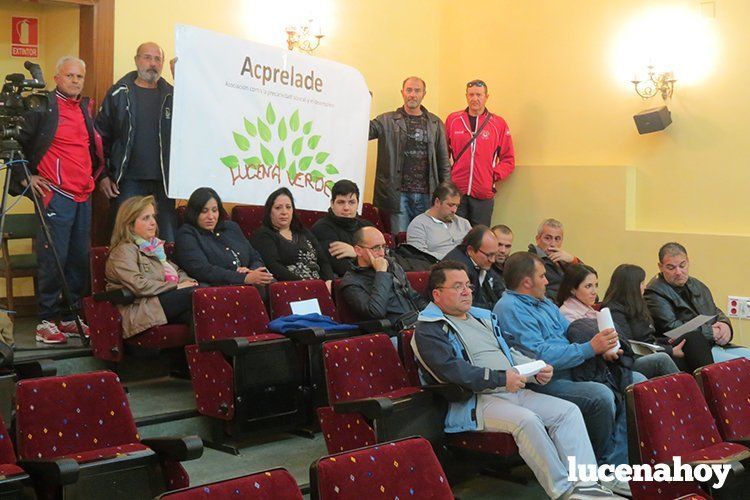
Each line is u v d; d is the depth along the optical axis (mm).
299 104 6355
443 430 3975
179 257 5293
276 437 4730
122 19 6215
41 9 6898
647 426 3387
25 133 5234
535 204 7492
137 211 5000
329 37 7398
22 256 6316
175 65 5719
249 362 4488
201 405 4566
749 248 6398
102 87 6109
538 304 4520
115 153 5695
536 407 4012
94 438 3213
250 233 6379
